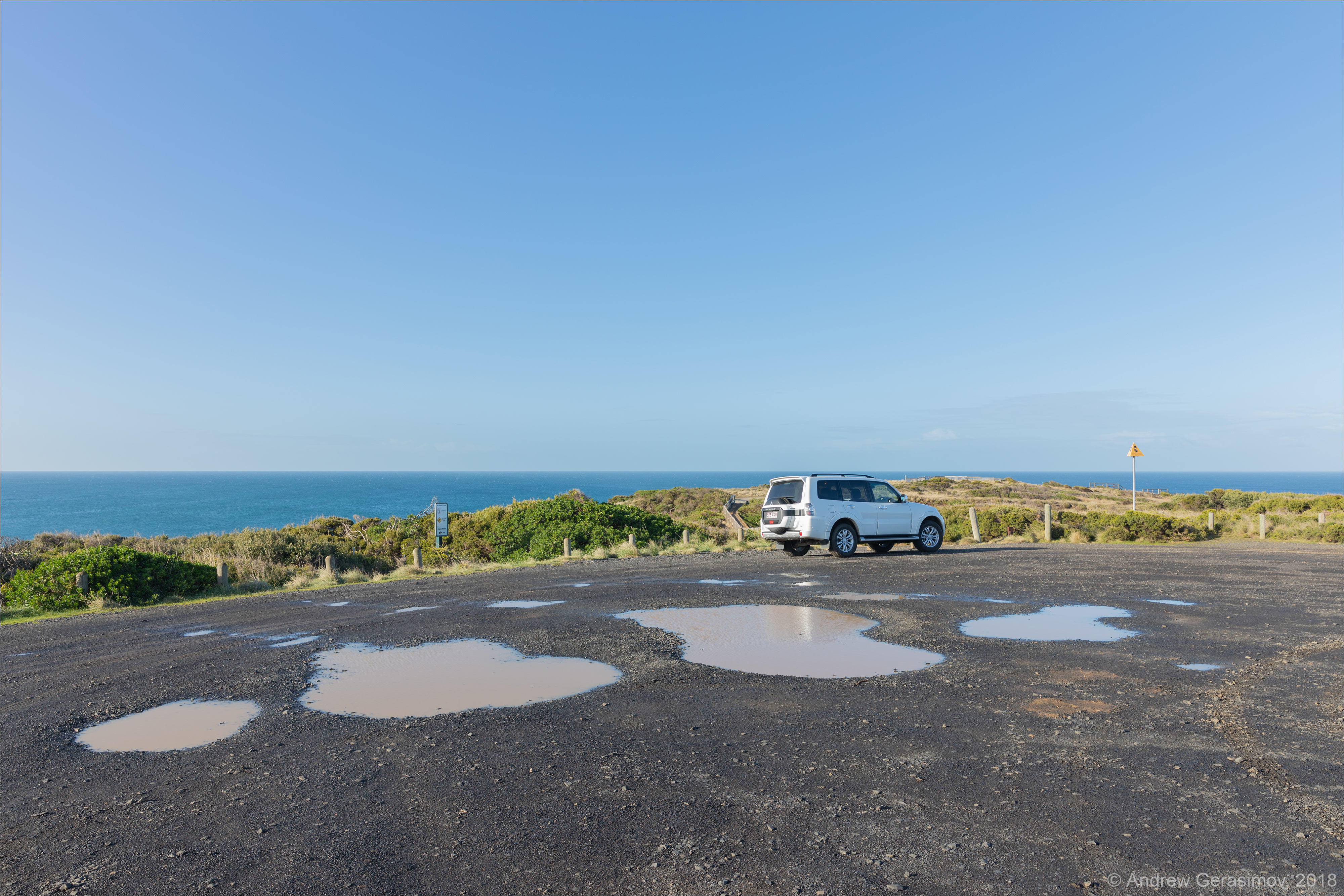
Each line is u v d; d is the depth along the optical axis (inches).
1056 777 162.7
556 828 141.6
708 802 152.3
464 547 949.2
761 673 263.3
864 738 190.5
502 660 294.2
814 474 705.0
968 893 115.0
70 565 574.6
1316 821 139.0
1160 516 986.7
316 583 681.0
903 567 601.0
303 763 183.8
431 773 173.3
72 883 126.3
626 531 962.1
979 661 275.6
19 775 184.9
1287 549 762.8
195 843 140.9
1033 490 2174.0
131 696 261.1
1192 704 217.2
